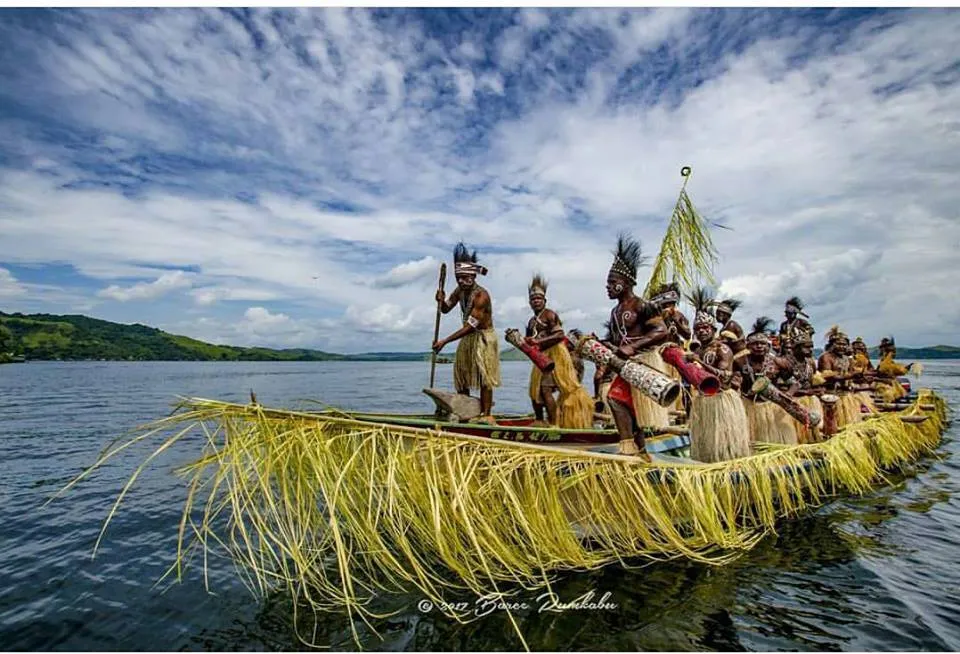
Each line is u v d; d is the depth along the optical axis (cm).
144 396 3183
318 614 440
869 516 696
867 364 1523
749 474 618
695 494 554
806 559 547
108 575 529
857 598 461
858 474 812
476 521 466
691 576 502
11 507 778
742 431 663
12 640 413
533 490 493
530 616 428
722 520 584
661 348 566
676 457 678
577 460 512
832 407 862
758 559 546
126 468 1057
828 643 390
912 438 1169
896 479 932
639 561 534
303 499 477
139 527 681
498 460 487
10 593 493
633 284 604
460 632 406
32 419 1934
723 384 664
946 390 3981
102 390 3756
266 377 6644
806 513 704
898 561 547
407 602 455
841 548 579
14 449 1288
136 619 441
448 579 496
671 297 581
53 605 468
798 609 440
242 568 537
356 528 473
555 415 748
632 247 606
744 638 396
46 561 570
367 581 494
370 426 465
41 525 693
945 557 558
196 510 752
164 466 1072
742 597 460
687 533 562
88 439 1450
